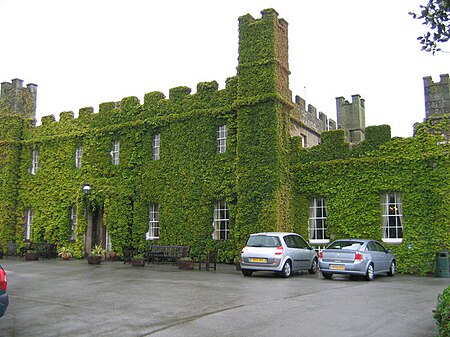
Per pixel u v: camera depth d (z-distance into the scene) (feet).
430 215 64.75
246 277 55.77
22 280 52.54
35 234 95.71
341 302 36.78
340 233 71.26
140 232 83.05
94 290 44.27
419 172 66.33
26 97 105.70
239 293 41.91
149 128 85.15
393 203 68.85
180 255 71.00
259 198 71.20
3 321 30.53
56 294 41.88
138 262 70.85
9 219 97.96
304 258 59.77
